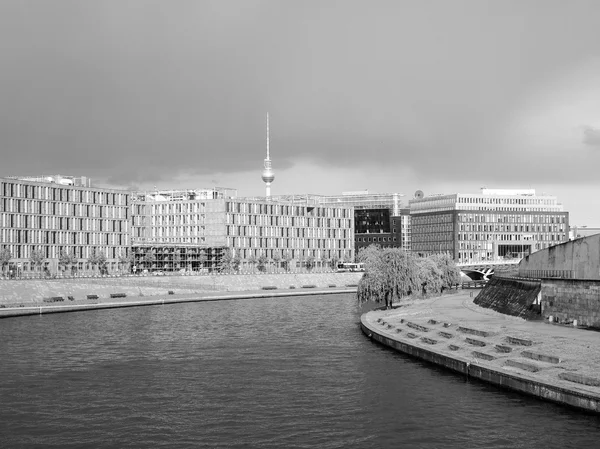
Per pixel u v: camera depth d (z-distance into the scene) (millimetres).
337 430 67500
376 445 63250
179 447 63406
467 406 73688
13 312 171250
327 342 120375
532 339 94875
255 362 101188
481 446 62250
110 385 86688
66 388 85125
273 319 161875
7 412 74562
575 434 63969
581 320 108438
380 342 117812
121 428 68938
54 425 70000
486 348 94562
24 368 97500
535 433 64688
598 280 104688
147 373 93812
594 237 112875
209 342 122188
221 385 86188
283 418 71688
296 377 90125
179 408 75812
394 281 162500
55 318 165375
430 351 97375
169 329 142000
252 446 63375
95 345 118812
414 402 76062
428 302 171625
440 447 62344
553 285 116250
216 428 68688
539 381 74562
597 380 71500
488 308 147500
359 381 86875
